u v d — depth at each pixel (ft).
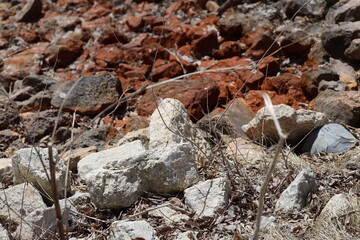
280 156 48.57
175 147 44.47
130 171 44.01
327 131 51.19
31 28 84.79
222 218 41.37
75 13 87.56
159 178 44.01
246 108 57.41
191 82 61.41
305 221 40.68
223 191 42.70
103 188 43.42
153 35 77.61
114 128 59.16
